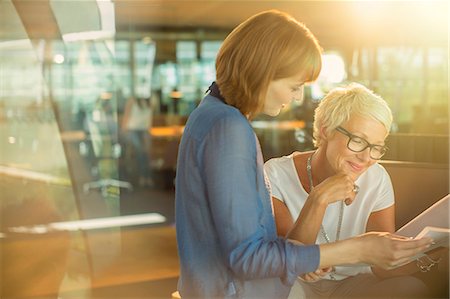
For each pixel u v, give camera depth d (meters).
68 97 4.67
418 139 3.20
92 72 5.00
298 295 2.36
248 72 1.76
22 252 3.95
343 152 2.22
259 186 1.77
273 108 1.83
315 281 2.32
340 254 1.78
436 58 8.72
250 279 1.77
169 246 5.77
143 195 8.71
